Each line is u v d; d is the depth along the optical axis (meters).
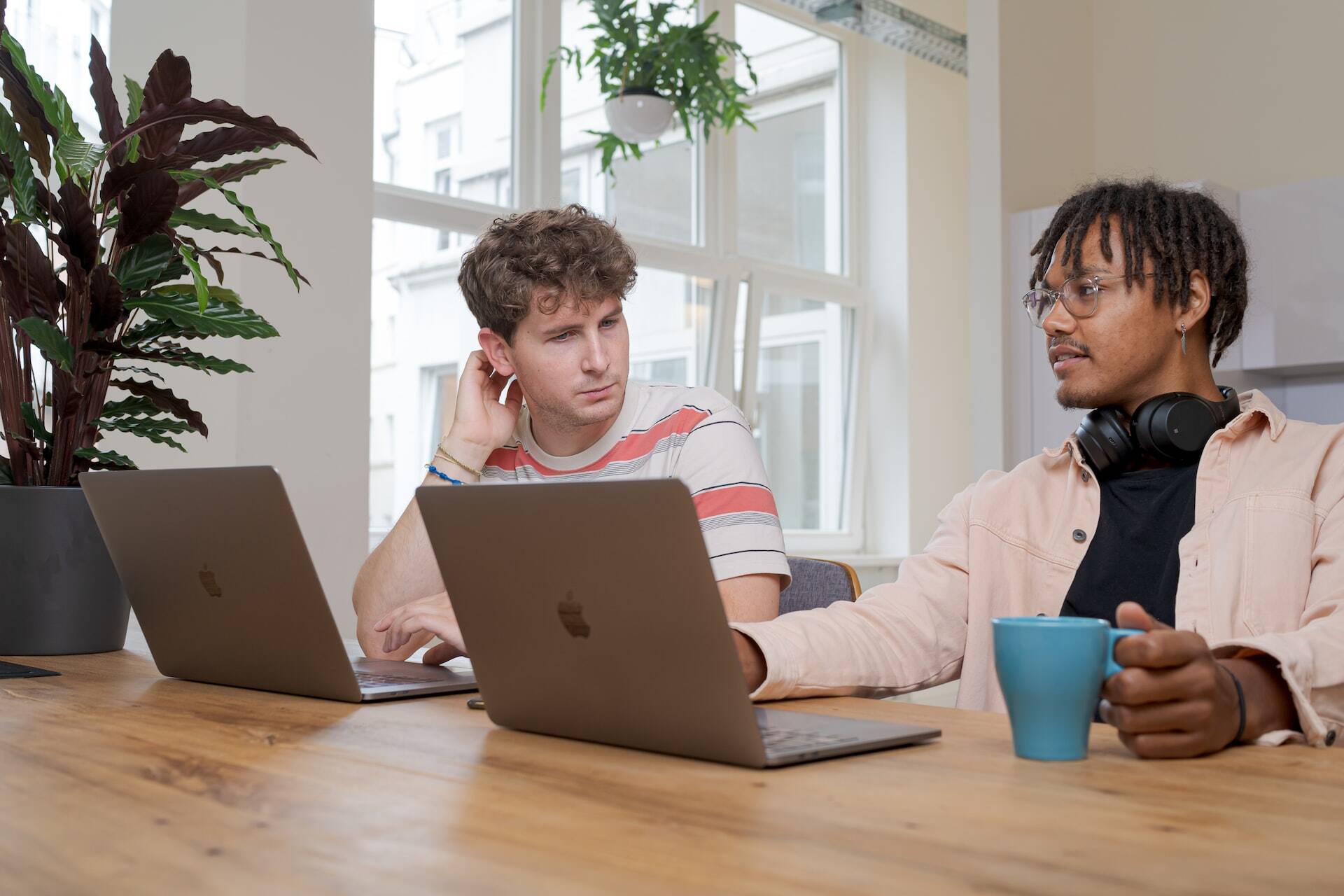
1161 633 0.80
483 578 0.90
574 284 1.49
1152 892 0.50
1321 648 0.93
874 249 5.75
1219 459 1.35
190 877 0.53
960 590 1.43
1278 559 1.25
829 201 5.69
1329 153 3.66
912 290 5.69
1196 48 3.95
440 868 0.54
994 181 3.79
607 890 0.51
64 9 2.90
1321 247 3.38
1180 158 3.98
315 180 2.75
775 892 0.50
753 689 1.09
